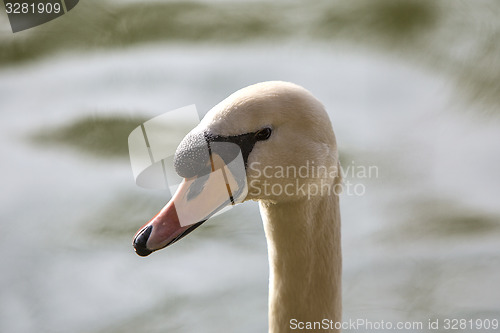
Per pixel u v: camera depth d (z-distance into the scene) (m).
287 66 14.77
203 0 17.20
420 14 15.68
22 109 13.56
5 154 12.32
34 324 8.96
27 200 11.29
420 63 14.75
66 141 12.53
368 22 16.31
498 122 12.94
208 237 10.42
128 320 8.91
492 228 10.27
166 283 9.51
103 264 10.01
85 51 15.45
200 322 8.74
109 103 13.15
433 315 8.67
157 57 14.97
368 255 9.93
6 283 9.74
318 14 16.55
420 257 9.74
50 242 10.39
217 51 15.22
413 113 13.27
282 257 5.00
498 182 11.33
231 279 9.52
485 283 9.21
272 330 5.12
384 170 11.70
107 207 11.00
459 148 12.23
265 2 17.20
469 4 16.70
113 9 16.28
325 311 5.00
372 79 14.34
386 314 8.73
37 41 15.51
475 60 14.80
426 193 11.00
